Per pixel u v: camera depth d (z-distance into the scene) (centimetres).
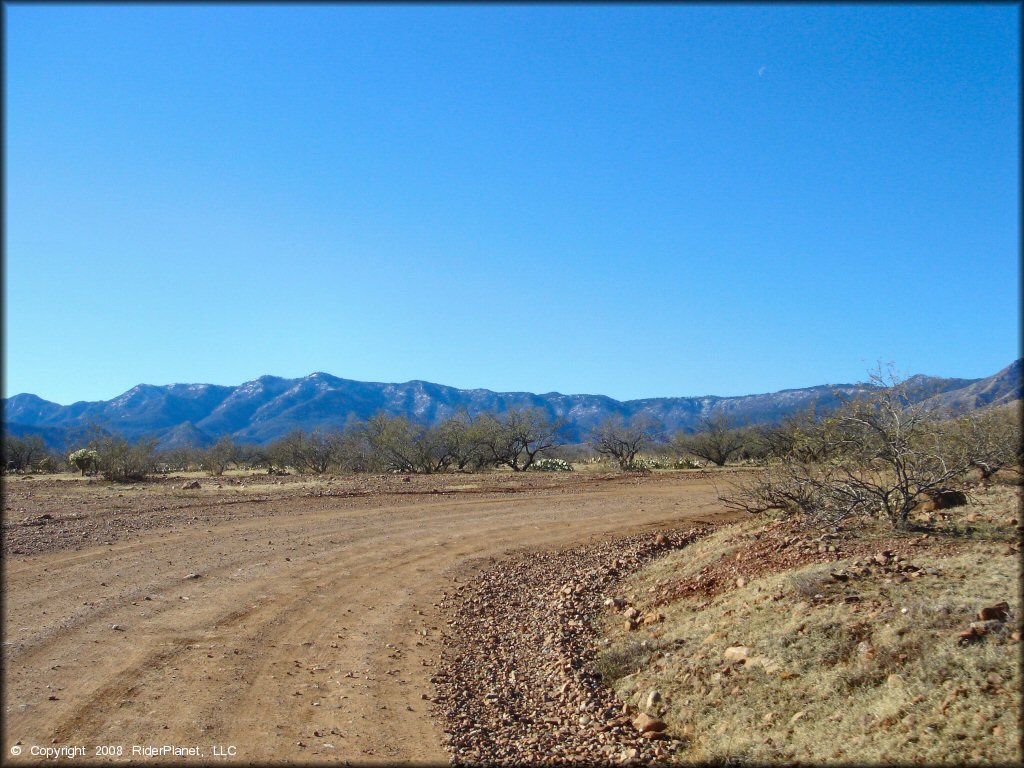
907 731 509
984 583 691
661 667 750
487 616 1038
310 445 4303
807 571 834
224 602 1042
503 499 2197
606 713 690
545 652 870
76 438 4188
